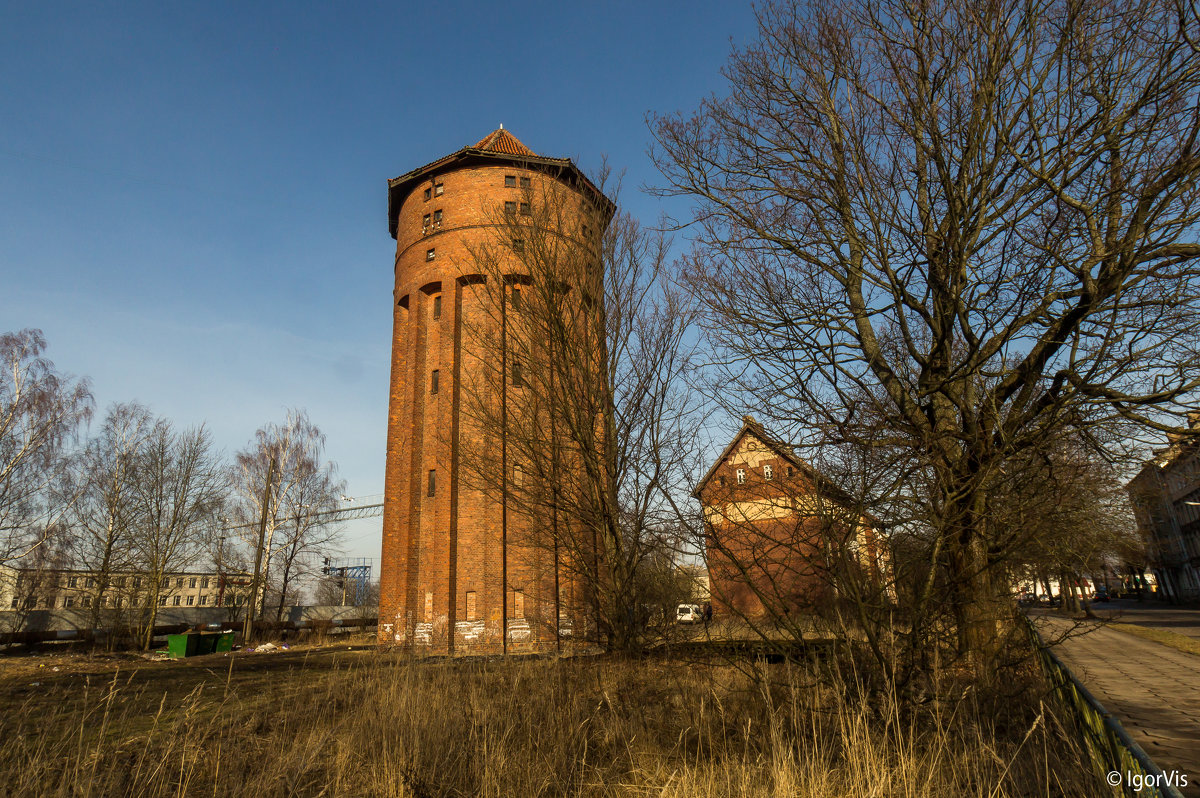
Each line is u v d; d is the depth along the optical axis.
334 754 7.25
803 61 8.59
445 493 22.67
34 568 28.86
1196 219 6.62
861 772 5.27
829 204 8.44
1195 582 49.59
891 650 6.27
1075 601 24.61
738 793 5.48
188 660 21.83
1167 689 11.18
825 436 6.87
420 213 26.59
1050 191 7.39
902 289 7.95
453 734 7.36
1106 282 7.02
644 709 8.54
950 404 9.41
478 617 21.62
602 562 15.81
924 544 6.58
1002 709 6.66
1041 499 6.64
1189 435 7.76
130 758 6.87
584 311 17.12
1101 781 4.62
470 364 23.53
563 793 6.05
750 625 7.16
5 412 26.73
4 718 7.85
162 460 28.78
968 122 7.32
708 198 9.85
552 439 16.36
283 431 39.34
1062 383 7.45
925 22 7.54
